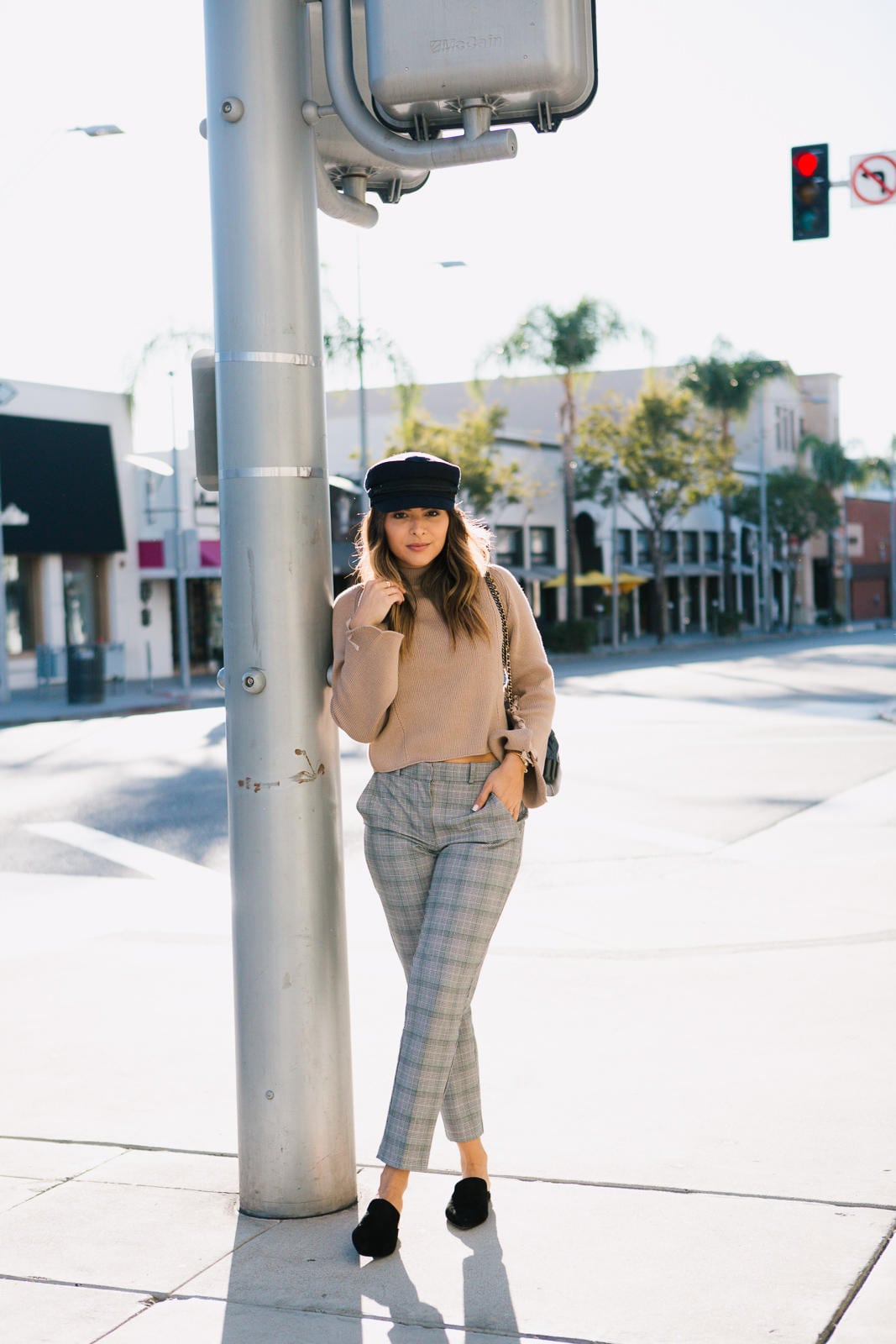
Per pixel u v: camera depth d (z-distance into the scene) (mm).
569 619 46656
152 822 11352
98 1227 3539
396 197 4211
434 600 3449
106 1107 4465
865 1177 3705
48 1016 5559
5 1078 4777
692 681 28047
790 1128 4090
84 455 33156
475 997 5645
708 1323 2943
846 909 7227
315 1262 3309
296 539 3535
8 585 32156
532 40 3402
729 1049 4883
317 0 3570
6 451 31406
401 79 3465
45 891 8484
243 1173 3625
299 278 3543
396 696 3424
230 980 6113
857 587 88812
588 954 6348
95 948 6797
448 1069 3354
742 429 58500
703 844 9445
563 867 8719
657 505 54188
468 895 3324
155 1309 3088
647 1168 3816
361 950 6602
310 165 3594
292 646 3531
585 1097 4418
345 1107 3648
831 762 13953
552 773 3498
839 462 73750
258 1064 3574
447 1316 3016
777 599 77250
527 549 53438
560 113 3670
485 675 3418
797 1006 5402
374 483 3426
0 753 17312
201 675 35781
